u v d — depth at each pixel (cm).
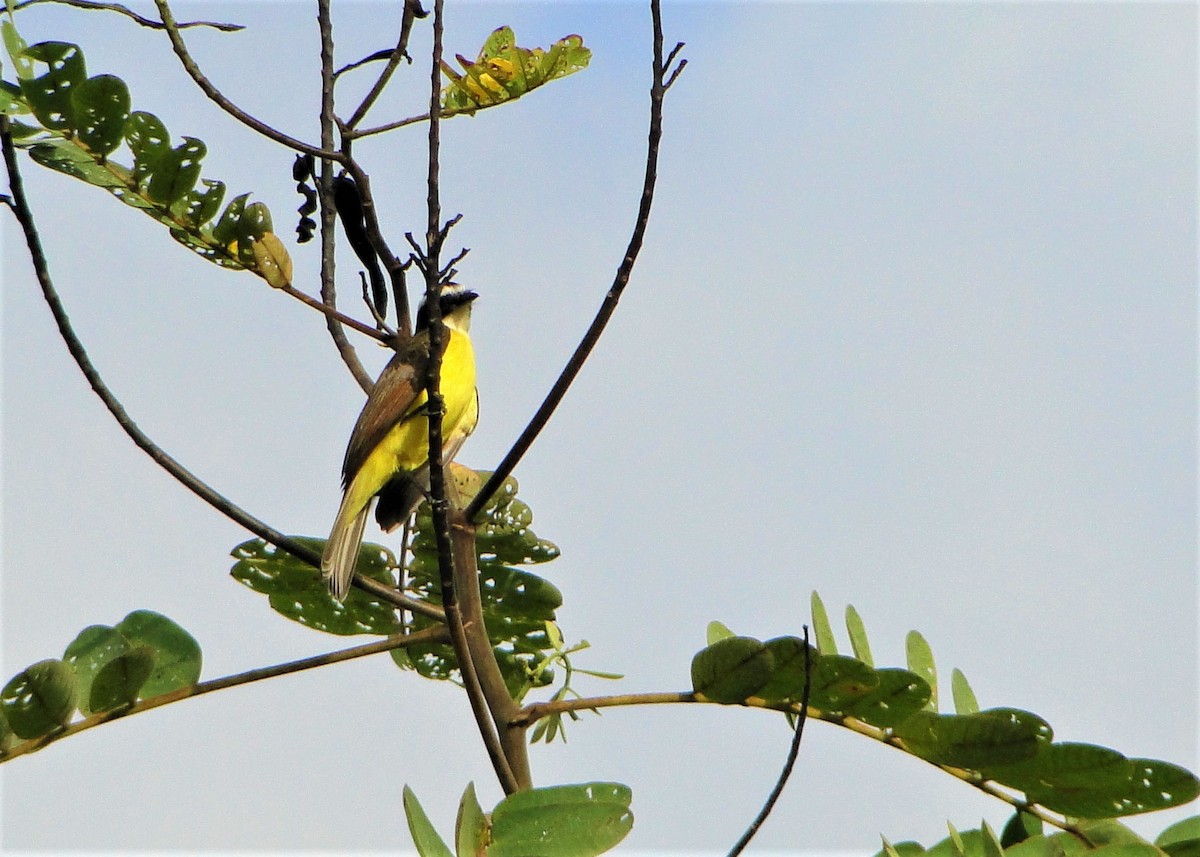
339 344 1016
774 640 736
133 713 785
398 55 980
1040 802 767
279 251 978
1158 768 727
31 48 899
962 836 754
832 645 771
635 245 810
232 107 911
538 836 688
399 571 1030
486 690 833
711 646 751
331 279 1034
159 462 857
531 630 1038
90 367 841
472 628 855
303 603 1029
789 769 679
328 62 991
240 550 988
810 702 757
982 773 767
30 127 952
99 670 813
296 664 826
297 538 982
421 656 1051
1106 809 754
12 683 738
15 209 812
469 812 687
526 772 814
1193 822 801
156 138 942
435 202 802
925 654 830
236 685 811
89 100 919
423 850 628
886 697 740
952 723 740
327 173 1028
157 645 840
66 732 770
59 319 827
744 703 767
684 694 775
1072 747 735
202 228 971
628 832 696
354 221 1012
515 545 1033
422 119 982
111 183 951
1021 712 732
